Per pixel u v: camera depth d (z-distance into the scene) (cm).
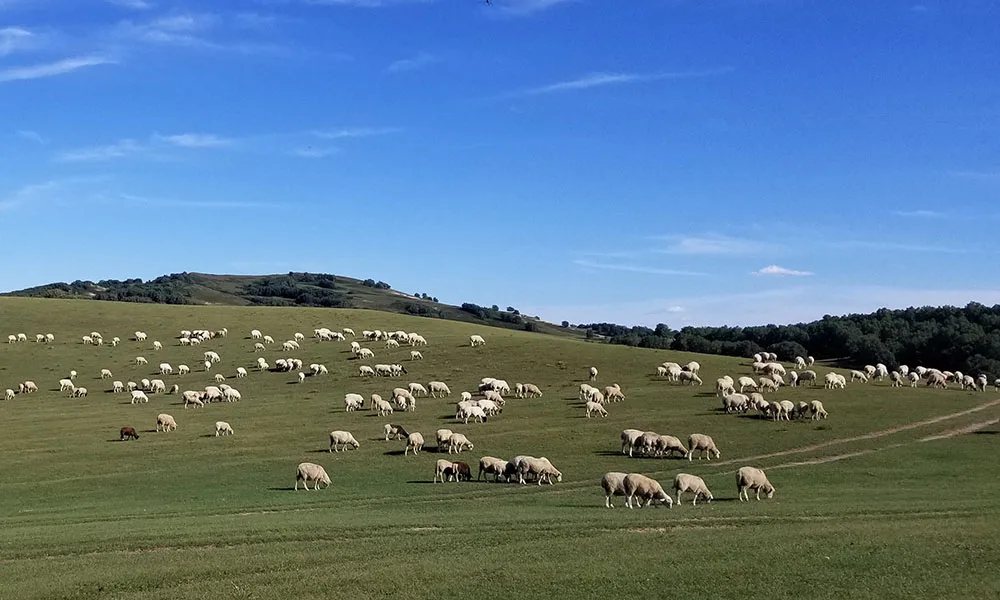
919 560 2625
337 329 13850
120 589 2458
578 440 6234
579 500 4203
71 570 2672
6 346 12219
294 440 6519
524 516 3556
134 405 8681
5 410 8456
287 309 15888
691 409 7462
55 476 5325
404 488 4728
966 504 3769
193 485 4962
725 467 5250
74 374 10512
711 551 2756
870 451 5647
